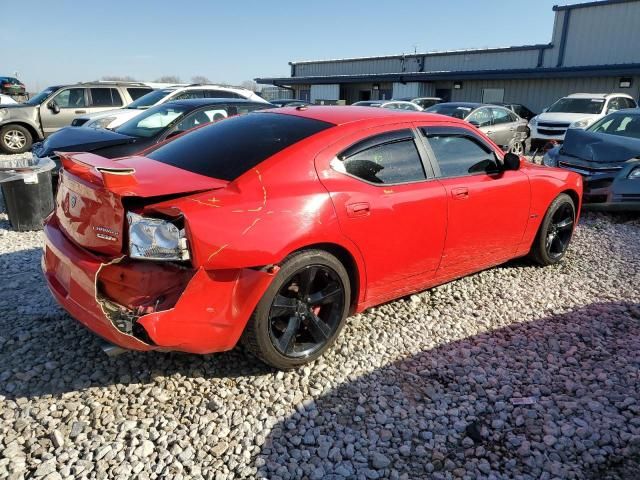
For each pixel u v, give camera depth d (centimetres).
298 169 303
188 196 268
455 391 305
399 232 344
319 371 317
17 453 242
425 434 268
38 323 360
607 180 695
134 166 317
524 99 2422
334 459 249
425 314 399
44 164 598
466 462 251
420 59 3056
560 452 259
